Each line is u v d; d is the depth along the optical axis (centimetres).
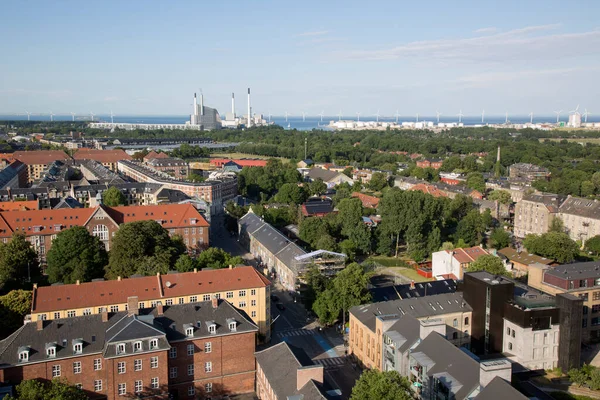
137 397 10712
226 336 11662
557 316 12756
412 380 10969
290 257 18962
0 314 13462
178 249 19175
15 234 18362
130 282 13788
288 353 10838
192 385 11512
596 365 13488
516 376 12369
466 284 14088
